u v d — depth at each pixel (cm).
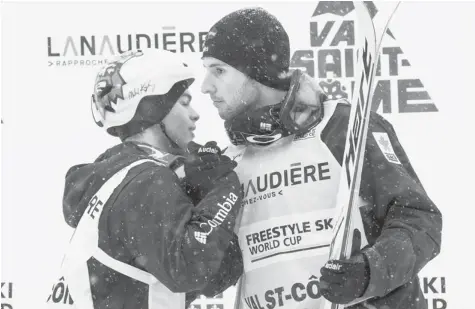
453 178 582
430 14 591
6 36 598
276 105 274
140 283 279
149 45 599
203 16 595
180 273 269
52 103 595
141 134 305
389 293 256
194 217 276
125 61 306
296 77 273
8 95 595
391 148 267
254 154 283
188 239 270
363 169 261
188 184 289
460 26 589
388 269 240
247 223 281
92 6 599
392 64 589
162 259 270
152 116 302
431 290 566
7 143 589
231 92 283
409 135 588
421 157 585
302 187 268
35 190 584
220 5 595
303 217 267
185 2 596
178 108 309
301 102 273
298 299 266
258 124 272
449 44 589
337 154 265
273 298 272
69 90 597
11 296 568
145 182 278
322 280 240
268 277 273
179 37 595
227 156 288
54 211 582
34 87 596
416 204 255
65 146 593
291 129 270
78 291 281
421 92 589
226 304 548
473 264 566
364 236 261
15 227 577
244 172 285
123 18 599
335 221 252
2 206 579
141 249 275
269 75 280
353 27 586
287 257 269
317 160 268
